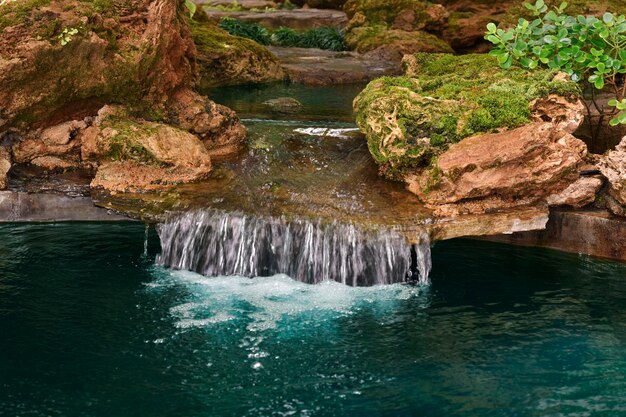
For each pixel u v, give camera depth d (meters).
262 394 4.90
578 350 5.47
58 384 4.94
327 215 6.52
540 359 5.36
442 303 6.11
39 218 7.19
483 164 6.48
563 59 7.45
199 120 7.75
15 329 5.57
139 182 7.02
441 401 4.87
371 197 6.81
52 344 5.40
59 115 7.46
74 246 6.92
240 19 18.72
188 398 4.84
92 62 7.22
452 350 5.46
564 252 7.04
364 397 4.89
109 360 5.23
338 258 6.35
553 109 7.05
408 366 5.25
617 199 6.80
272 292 6.20
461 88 7.41
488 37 7.69
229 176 7.21
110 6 7.34
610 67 7.38
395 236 6.32
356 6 17.77
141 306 5.94
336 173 7.27
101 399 4.80
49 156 7.47
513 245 7.22
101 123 7.33
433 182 6.59
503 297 6.23
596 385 5.05
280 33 17.25
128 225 7.35
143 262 6.69
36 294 6.09
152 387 4.95
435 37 16.45
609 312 6.02
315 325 5.74
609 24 7.35
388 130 6.97
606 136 7.78
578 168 6.79
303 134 8.19
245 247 6.46
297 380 5.06
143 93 7.62
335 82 13.31
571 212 6.98
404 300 6.15
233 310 5.92
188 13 13.16
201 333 5.59
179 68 7.94
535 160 6.52
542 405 4.84
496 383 5.07
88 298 6.05
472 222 6.40
